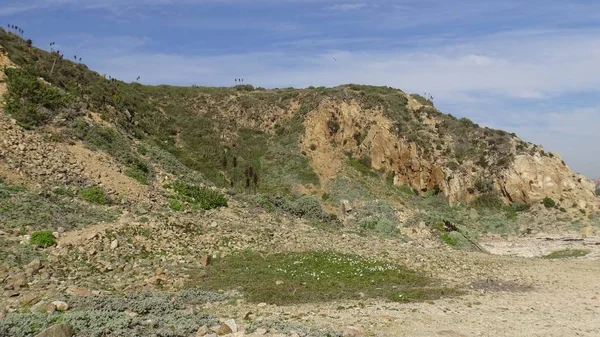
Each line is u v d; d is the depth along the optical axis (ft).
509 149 192.34
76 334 33.76
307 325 44.21
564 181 183.01
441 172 187.62
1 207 69.97
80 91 133.59
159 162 118.32
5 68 107.76
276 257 74.79
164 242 73.05
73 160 92.89
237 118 209.77
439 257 88.63
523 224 168.04
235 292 57.93
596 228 158.81
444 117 213.05
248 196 121.70
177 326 38.91
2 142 86.48
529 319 50.11
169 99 212.23
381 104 211.00
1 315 39.34
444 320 48.44
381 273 71.05
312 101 210.38
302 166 182.80
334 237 96.37
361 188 176.14
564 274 81.76
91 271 59.93
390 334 42.68
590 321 49.98
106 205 84.74
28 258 58.65
